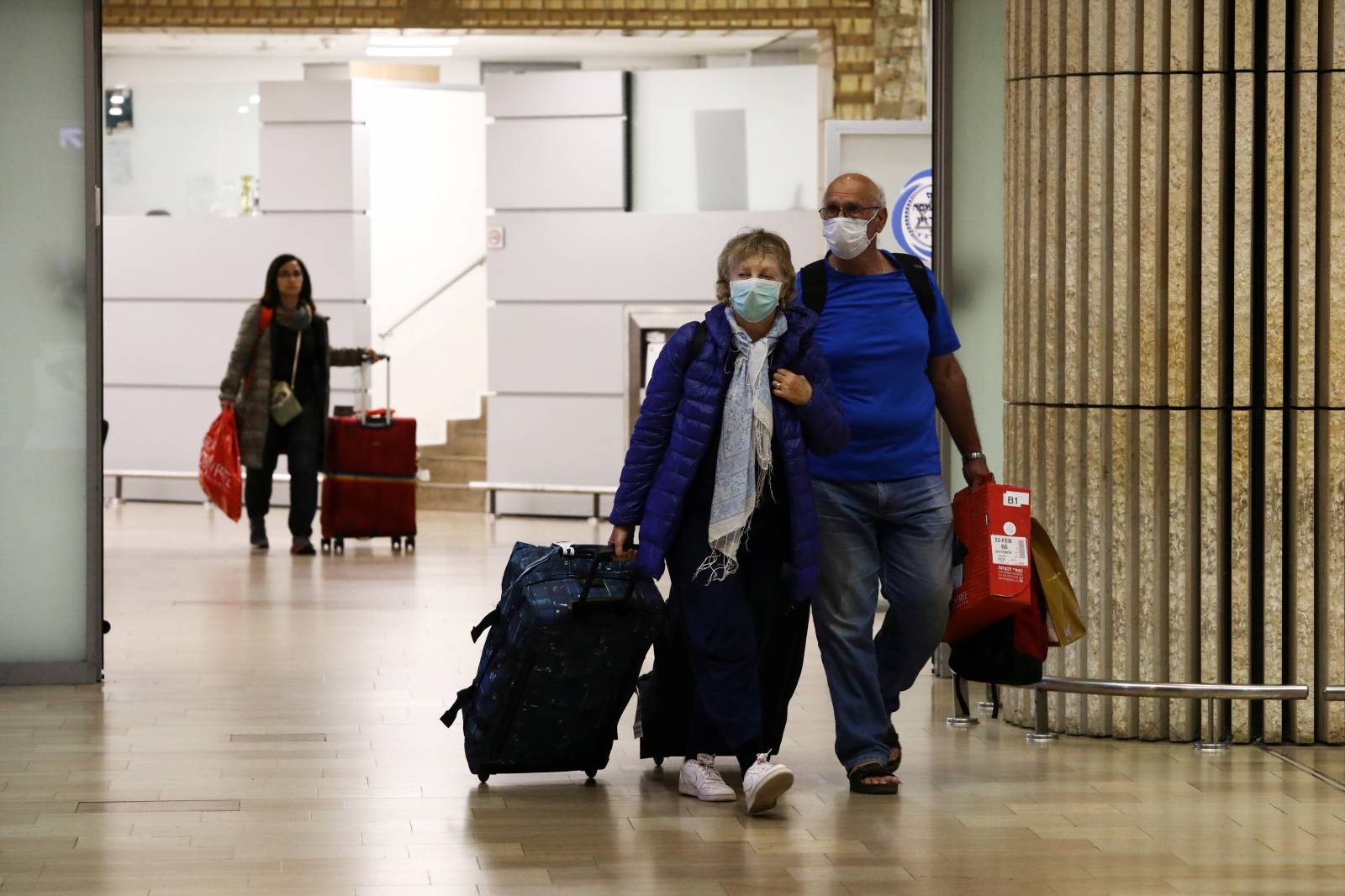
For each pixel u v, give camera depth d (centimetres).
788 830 849
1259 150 1048
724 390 866
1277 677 1044
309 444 2061
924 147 1634
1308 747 1044
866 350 905
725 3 2231
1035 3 1066
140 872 775
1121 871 784
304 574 1880
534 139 2503
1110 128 1050
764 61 2955
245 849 812
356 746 1037
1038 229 1070
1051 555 972
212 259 2661
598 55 3012
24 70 1244
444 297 2747
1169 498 1045
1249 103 1031
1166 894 751
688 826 855
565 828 852
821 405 871
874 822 866
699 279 2467
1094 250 1050
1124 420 1049
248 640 1434
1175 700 1055
